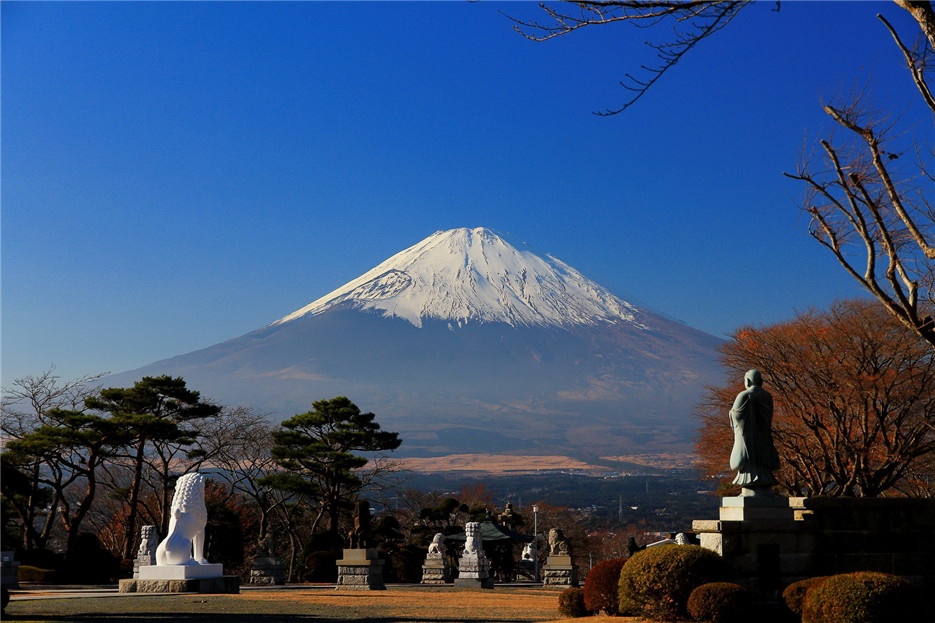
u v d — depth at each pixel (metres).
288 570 67.44
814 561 20.75
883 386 42.22
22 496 58.25
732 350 49.62
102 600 30.69
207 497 66.38
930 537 21.25
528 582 63.66
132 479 72.75
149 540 49.44
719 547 20.36
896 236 18.97
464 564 50.44
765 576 20.36
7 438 59.72
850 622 17.50
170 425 55.78
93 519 73.56
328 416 66.00
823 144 18.12
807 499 21.12
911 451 44.03
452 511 75.81
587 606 22.12
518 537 66.31
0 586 22.44
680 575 19.78
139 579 35.09
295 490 63.22
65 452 56.75
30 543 53.97
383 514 87.38
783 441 45.31
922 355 42.72
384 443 67.44
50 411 54.19
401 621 24.03
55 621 23.19
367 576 41.72
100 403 58.59
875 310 43.56
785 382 46.25
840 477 43.41
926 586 21.05
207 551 62.16
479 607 28.97
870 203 17.06
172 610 26.95
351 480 65.50
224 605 28.95
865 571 19.75
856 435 45.56
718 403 52.78
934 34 14.20
